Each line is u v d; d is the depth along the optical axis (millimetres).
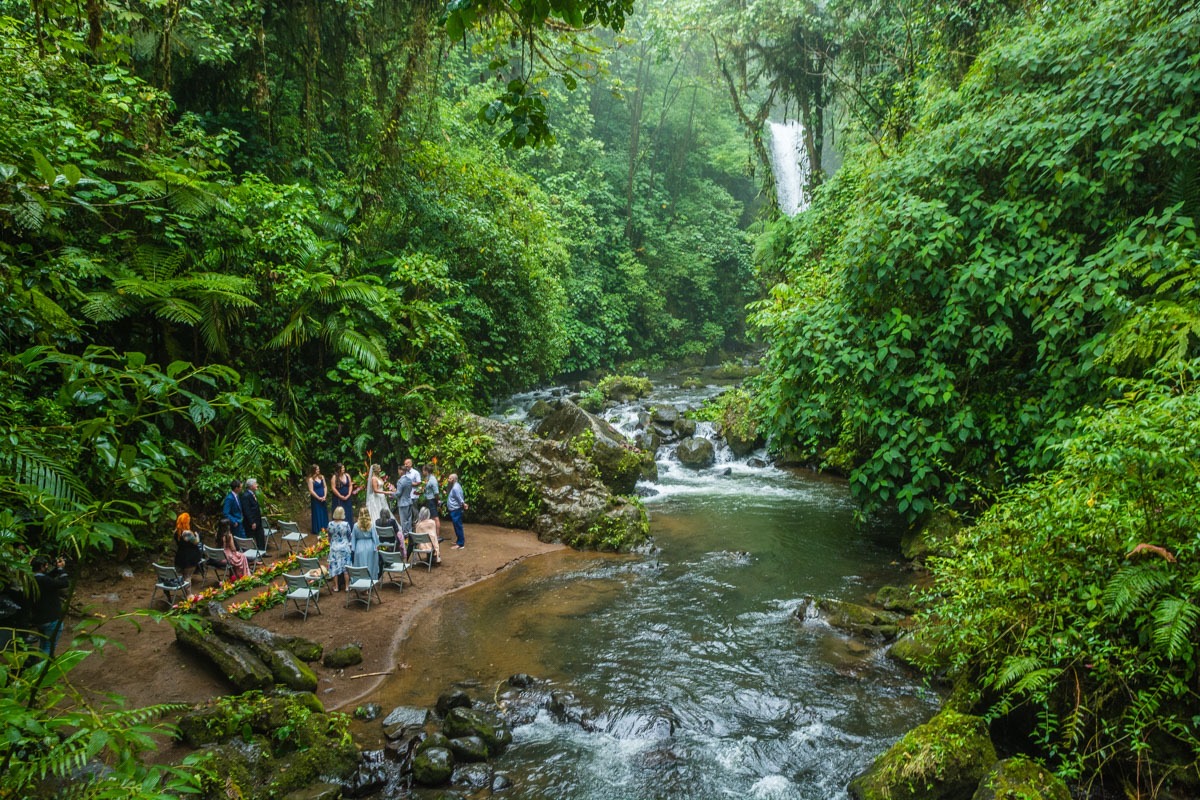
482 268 20047
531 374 22547
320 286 13555
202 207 11383
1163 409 5395
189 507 11883
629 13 4336
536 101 4430
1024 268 9477
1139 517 5340
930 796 5586
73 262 9195
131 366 3193
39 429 3809
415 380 16422
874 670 8102
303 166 15695
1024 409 9516
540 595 10742
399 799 6012
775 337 12094
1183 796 5145
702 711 7340
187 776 2850
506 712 7348
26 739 2754
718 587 10922
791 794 6062
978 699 6215
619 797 6043
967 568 6461
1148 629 5203
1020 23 12953
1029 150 9742
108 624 8945
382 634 9242
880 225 10273
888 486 10484
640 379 28969
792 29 22703
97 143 10562
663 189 40125
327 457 14844
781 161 42531
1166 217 8062
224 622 8156
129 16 11125
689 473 19000
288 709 6551
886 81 20609
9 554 3379
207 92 15695
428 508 12734
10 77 8305
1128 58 8844
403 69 17625
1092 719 5629
